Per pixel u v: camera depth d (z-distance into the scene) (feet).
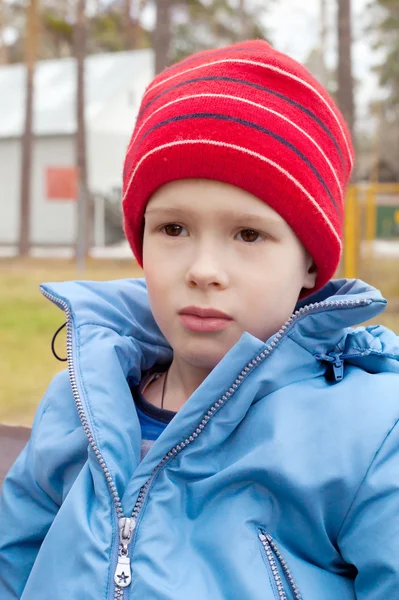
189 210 3.14
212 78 3.24
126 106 59.67
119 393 3.49
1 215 60.39
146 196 3.33
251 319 3.15
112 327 3.90
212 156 3.06
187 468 3.12
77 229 37.29
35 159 58.23
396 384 3.18
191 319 3.16
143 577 2.89
